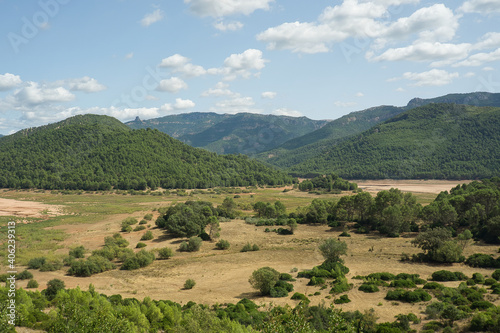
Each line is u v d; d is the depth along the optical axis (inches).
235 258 3201.3
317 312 1647.4
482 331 1459.2
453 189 6067.9
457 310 1633.9
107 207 6530.5
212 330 1403.8
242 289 2351.1
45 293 2037.4
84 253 3437.5
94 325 1182.3
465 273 2498.8
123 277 2731.3
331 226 4576.8
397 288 2128.4
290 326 1178.0
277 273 2464.3
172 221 4180.6
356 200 4638.3
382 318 1706.4
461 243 3230.8
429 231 2962.6
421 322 1638.8
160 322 1617.9
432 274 2399.1
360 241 3720.5
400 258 2984.7
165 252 3326.8
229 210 5541.3
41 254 3339.1
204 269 2893.7
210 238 4060.0
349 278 2472.9
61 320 1228.5
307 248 3496.6
